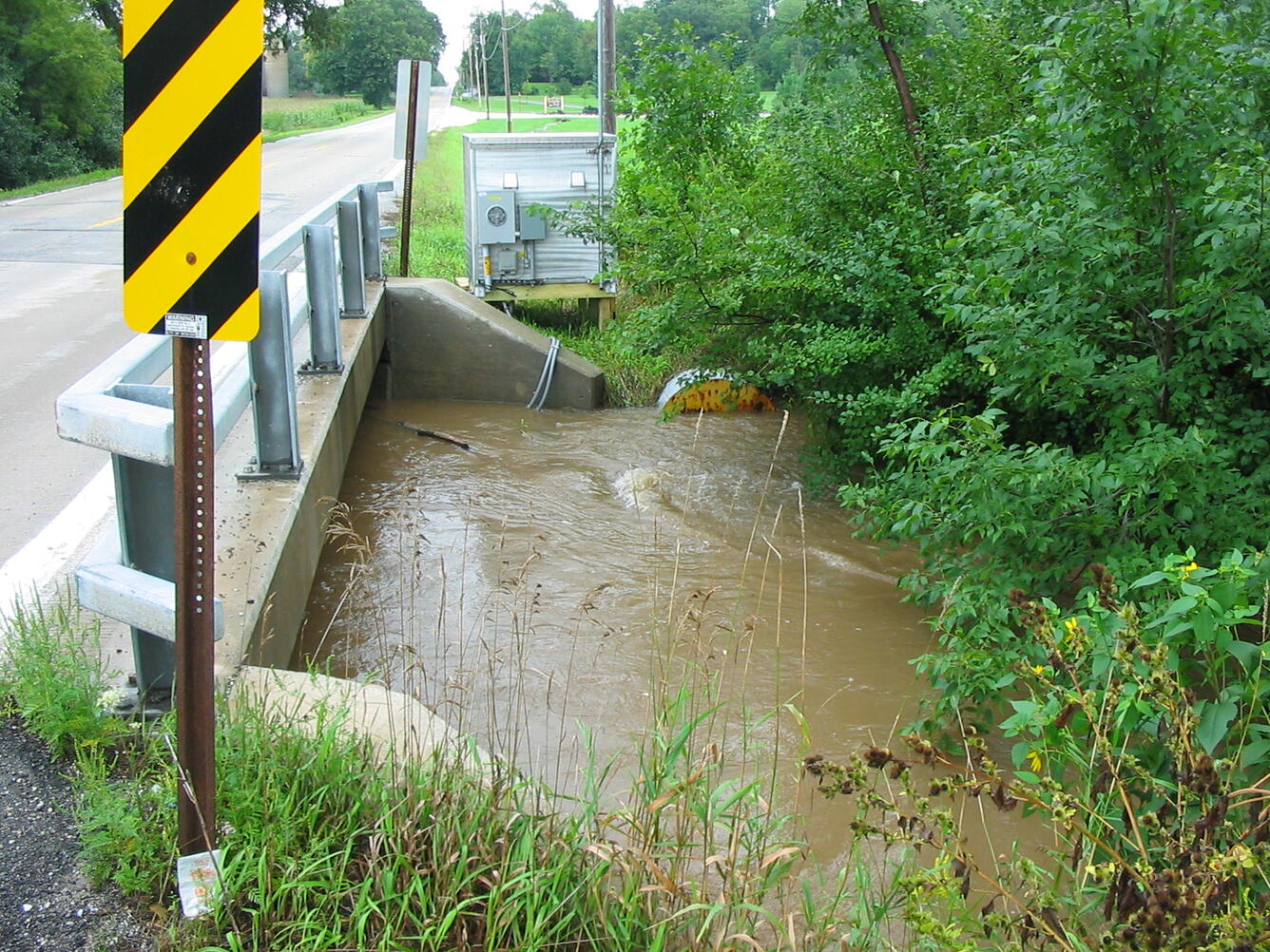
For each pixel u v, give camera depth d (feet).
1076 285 17.75
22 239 59.36
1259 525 16.40
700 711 17.21
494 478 29.96
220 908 9.39
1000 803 9.84
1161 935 8.16
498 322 38.81
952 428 19.93
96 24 167.84
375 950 9.27
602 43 55.98
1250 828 9.21
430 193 98.99
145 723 11.80
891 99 29.27
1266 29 18.38
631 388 40.50
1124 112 16.31
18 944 9.17
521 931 9.77
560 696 17.63
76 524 18.90
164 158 8.95
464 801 10.61
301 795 10.80
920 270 25.62
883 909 10.23
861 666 19.39
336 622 20.10
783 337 28.73
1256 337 16.93
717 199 30.19
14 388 28.25
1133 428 19.31
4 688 12.24
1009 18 27.68
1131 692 10.46
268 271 18.71
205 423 9.32
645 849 10.04
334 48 194.59
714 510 27.66
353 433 27.99
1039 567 18.45
